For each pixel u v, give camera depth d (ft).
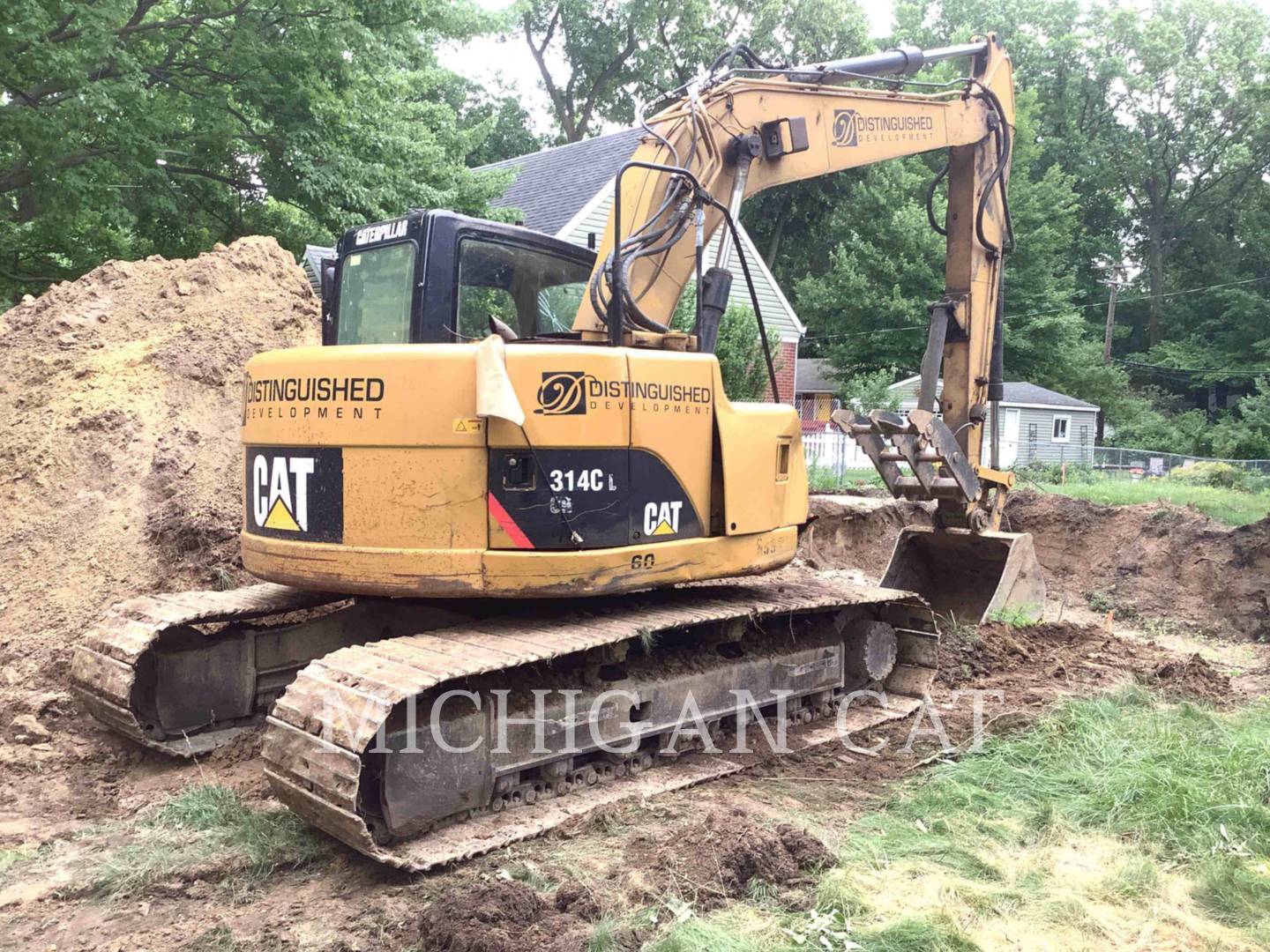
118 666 17.47
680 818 15.94
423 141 57.31
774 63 23.24
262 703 19.89
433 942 12.10
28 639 21.33
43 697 19.57
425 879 13.85
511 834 14.92
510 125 140.05
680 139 20.54
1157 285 167.84
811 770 18.74
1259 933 13.05
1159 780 17.37
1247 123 161.48
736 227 20.06
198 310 29.60
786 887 13.85
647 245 19.13
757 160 22.06
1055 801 17.15
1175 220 171.12
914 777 18.44
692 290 46.83
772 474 19.02
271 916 13.00
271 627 20.17
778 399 20.36
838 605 20.36
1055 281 128.88
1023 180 124.06
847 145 23.81
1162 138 166.09
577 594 15.70
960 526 27.32
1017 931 12.98
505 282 18.06
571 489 15.55
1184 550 36.96
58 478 24.88
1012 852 15.38
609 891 13.32
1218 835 15.84
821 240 130.31
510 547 15.30
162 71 49.19
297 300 31.24
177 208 51.75
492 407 14.57
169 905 13.32
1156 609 35.37
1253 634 32.53
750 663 19.66
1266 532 35.58
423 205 53.62
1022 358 125.29
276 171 51.03
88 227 50.11
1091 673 25.48
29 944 12.32
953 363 27.84
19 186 46.16
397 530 15.33
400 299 17.07
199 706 18.97
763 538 18.86
